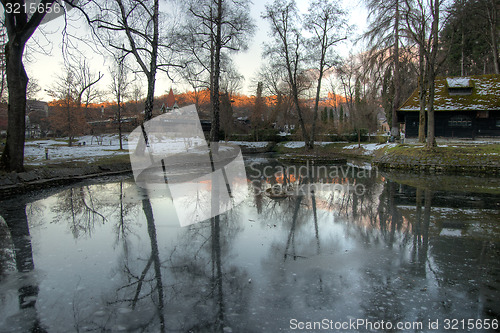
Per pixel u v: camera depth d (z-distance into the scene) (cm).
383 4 2116
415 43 2184
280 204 959
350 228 709
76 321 338
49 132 4647
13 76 1165
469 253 553
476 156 1772
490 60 3616
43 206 916
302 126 2877
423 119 2241
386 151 2322
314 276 457
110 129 4234
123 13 1570
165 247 577
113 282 433
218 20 2105
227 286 424
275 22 2730
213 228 699
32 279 441
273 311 363
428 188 1249
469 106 2519
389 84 3328
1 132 3338
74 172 1424
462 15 1808
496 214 825
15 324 332
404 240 625
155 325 333
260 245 591
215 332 321
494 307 374
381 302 386
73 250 562
